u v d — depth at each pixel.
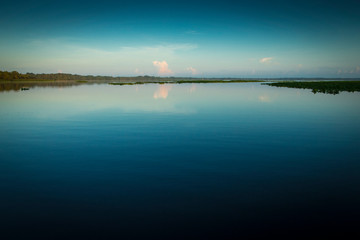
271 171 7.29
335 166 7.70
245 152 9.16
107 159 8.38
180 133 12.23
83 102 26.12
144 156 8.70
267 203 5.43
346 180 6.65
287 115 17.64
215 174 7.07
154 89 51.75
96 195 5.82
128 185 6.36
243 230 4.49
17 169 7.49
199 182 6.53
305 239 4.23
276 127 13.60
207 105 23.56
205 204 5.40
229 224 4.67
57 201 5.54
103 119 16.06
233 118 16.45
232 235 4.35
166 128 13.38
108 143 10.41
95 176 6.94
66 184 6.43
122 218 4.87
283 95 34.84
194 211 5.12
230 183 6.47
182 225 4.64
